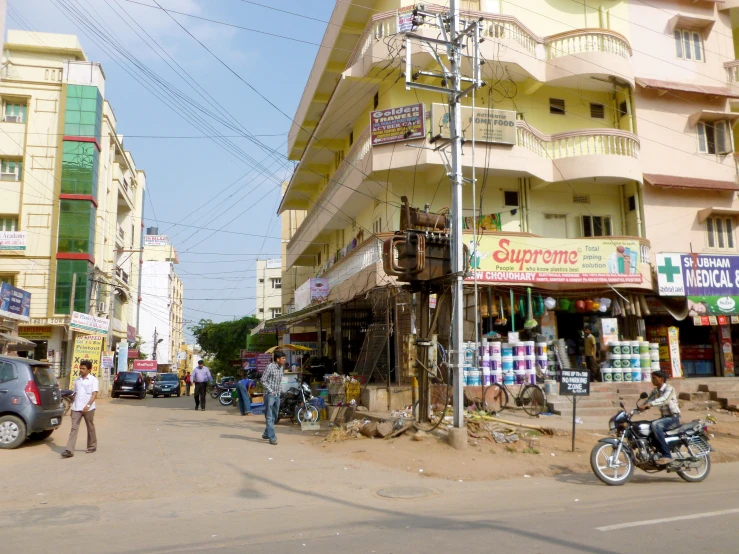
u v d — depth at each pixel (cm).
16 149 3266
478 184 1841
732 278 1834
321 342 2373
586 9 2038
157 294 6950
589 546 518
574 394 1097
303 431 1416
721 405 1627
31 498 762
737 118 2070
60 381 2759
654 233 1914
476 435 1139
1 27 1466
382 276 1603
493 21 1764
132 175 4628
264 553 509
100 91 3462
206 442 1234
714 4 2150
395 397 1516
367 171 1742
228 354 5259
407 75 1131
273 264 6253
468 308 1677
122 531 605
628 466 887
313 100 2506
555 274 1686
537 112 1944
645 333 1877
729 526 587
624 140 1867
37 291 3183
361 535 571
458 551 508
